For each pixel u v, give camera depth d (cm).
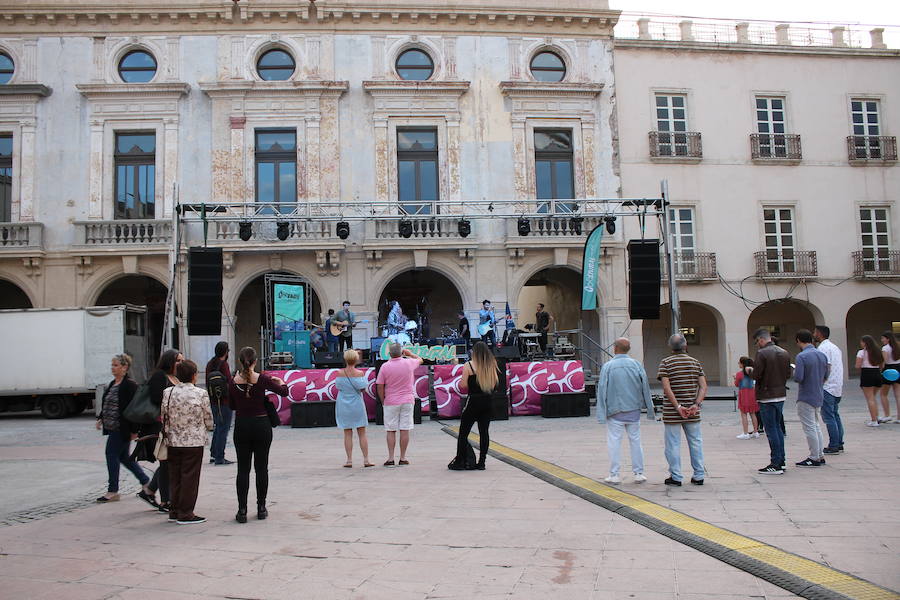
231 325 2275
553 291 2977
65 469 1148
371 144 2361
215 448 1170
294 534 695
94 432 1703
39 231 2242
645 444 1266
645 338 2773
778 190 2570
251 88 2311
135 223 2272
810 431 973
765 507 736
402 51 2420
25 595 530
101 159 2294
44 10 2291
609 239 2427
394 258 2336
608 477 906
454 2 2397
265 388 775
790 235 2577
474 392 1038
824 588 484
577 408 1805
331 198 2325
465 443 1040
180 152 2309
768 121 2602
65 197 2284
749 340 2794
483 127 2409
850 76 2658
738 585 507
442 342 2072
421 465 1103
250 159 2322
